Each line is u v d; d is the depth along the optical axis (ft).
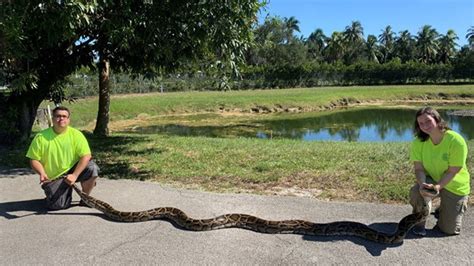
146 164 19.17
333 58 195.83
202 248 9.87
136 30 18.34
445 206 10.16
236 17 17.20
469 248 9.65
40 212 12.28
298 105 72.95
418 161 10.49
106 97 31.35
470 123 55.72
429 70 127.13
